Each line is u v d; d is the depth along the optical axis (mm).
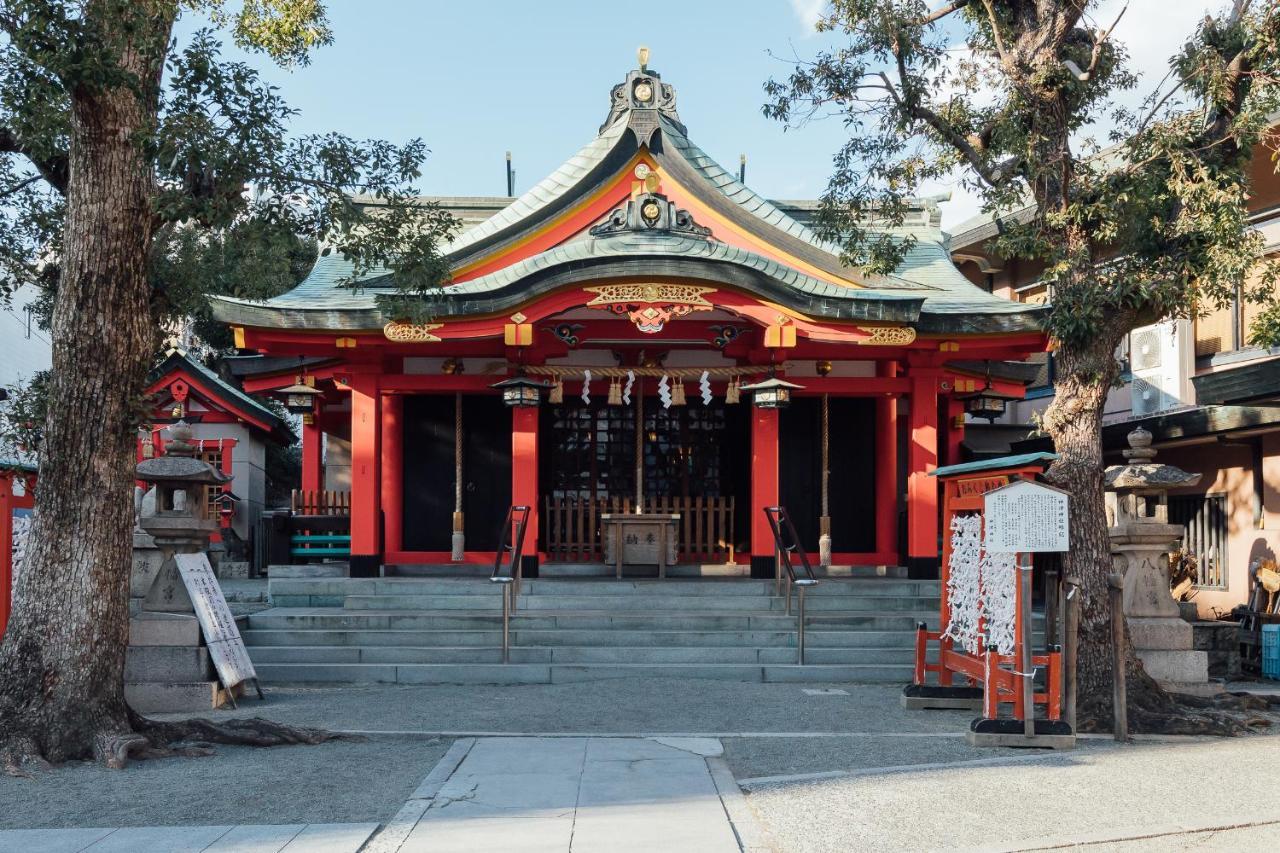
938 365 15711
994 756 7988
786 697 10664
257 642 12641
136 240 8461
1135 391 18734
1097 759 7891
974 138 11047
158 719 9281
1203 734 8977
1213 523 16438
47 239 11031
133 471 8578
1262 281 10586
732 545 16812
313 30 11727
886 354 15867
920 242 18469
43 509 8234
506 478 17047
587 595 14117
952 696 10055
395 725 9133
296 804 6613
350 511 16688
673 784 7000
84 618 8117
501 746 8219
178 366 21078
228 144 8477
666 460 17656
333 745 8438
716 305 14344
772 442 15445
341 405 20781
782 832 5953
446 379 15898
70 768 7660
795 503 17281
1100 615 9586
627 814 6277
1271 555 15000
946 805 6508
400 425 16984
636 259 13883
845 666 11883
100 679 8156
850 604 14055
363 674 11852
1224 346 16891
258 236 9391
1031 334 14977
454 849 5621
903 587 14266
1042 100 10062
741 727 9086
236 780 7258
